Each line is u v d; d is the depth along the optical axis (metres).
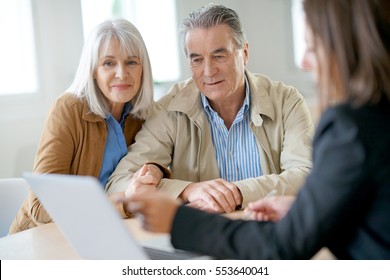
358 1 1.07
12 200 2.52
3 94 3.59
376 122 1.03
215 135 2.53
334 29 1.09
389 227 1.05
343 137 1.04
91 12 4.25
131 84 2.43
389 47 1.06
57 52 3.90
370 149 1.01
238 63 2.41
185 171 2.55
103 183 2.45
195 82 2.45
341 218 1.07
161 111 2.58
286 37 5.52
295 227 1.10
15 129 3.59
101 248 1.26
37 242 1.79
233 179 2.53
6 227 2.51
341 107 1.07
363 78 1.06
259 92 2.52
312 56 1.19
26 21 3.77
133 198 1.24
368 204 1.06
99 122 2.43
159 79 4.70
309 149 2.37
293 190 2.17
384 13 1.06
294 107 2.51
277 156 2.52
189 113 2.50
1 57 3.82
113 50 2.37
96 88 2.45
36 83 3.82
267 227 1.17
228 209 2.04
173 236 1.22
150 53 4.77
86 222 1.21
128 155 2.45
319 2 1.11
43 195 1.29
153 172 2.21
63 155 2.33
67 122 2.35
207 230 1.20
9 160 3.55
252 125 2.48
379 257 1.06
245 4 5.42
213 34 2.33
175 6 4.76
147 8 4.71
